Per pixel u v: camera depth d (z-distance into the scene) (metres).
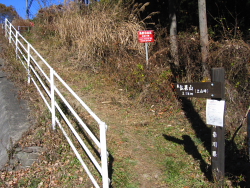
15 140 4.84
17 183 3.79
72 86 7.80
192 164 4.37
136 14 9.93
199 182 3.89
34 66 9.02
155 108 6.59
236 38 7.54
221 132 3.52
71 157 4.38
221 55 6.86
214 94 3.42
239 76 6.73
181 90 3.78
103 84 7.94
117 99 7.05
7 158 4.39
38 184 3.80
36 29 13.58
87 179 3.91
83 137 4.95
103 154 3.27
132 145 4.97
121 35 8.92
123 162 4.42
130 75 7.54
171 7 8.87
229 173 4.07
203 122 5.80
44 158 4.32
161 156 4.63
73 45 10.01
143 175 4.12
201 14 7.18
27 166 4.19
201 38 7.18
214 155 3.60
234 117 5.88
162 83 7.08
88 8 10.63
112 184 3.86
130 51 8.73
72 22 10.37
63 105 6.18
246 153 4.41
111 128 5.59
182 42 7.30
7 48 10.66
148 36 7.57
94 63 8.95
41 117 5.54
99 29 9.16
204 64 7.05
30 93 6.92
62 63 9.52
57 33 11.44
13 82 7.58
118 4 9.92
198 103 6.63
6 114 5.82
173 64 7.55
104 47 8.87
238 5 9.52
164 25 11.33
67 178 3.92
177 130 5.57
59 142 4.69
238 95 6.55
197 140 5.12
